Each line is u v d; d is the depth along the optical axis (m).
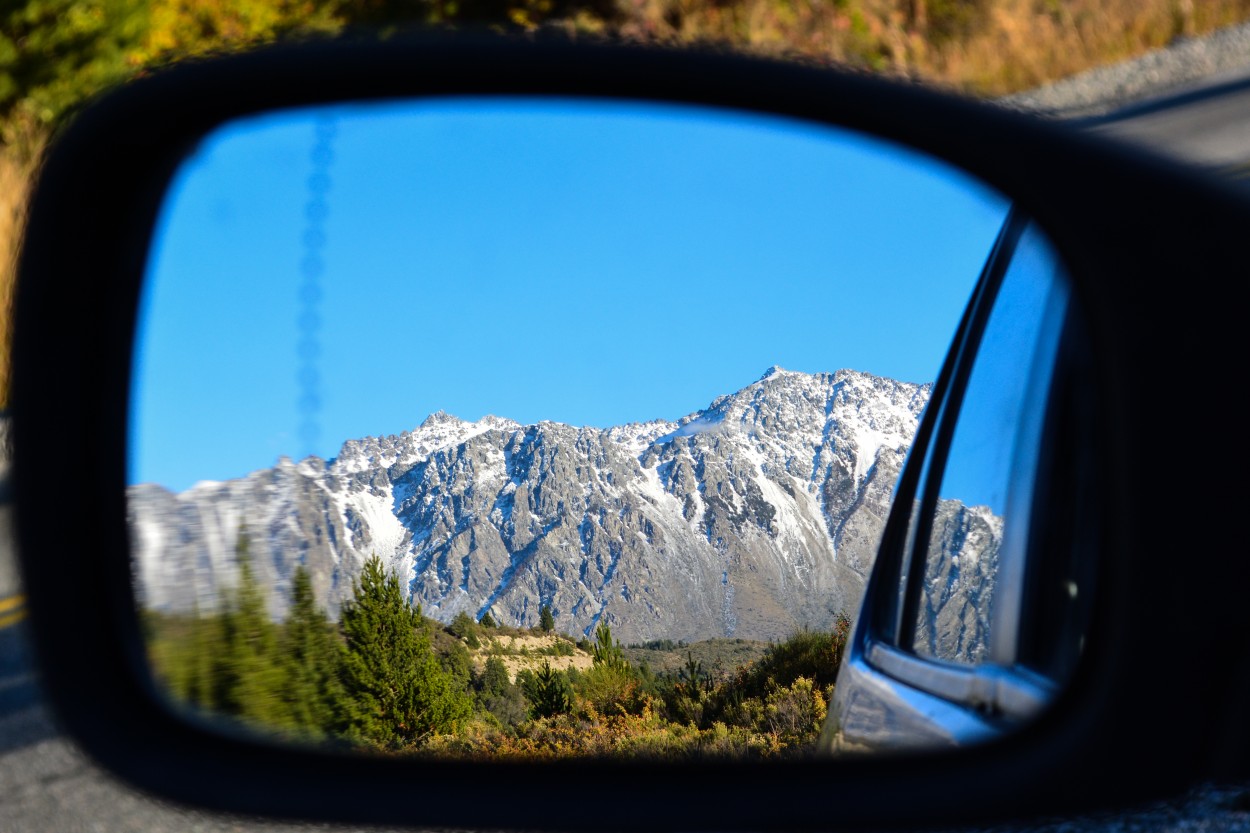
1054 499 1.77
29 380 1.81
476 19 16.27
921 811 1.38
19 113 13.88
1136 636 1.19
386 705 2.01
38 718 3.96
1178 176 1.25
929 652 2.13
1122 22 15.87
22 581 1.75
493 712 2.82
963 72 15.59
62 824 3.03
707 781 1.46
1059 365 1.89
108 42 14.69
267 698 1.79
